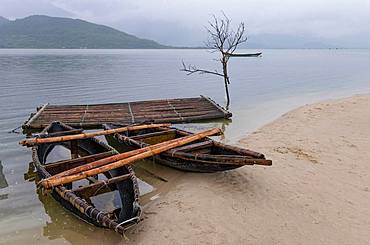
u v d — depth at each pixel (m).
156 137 13.09
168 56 136.00
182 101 22.28
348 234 7.43
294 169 10.92
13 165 12.24
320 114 19.23
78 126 16.89
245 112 21.39
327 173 10.61
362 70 58.94
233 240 7.23
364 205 8.64
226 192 9.42
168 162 11.18
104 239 7.55
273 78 44.28
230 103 25.05
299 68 64.69
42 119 17.64
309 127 16.30
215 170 10.34
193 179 10.45
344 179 10.17
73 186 10.21
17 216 8.60
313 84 37.56
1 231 7.93
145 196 9.55
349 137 14.42
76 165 9.97
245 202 8.84
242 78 44.47
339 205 8.64
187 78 44.66
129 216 7.54
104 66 66.94
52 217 8.53
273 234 7.43
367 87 35.19
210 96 28.81
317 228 7.66
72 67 61.47
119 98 28.03
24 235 7.77
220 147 11.09
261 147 13.30
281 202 8.81
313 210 8.42
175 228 7.73
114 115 18.56
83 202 7.42
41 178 9.53
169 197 9.30
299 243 7.12
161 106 20.83
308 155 12.22
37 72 49.56
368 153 12.38
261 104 24.52
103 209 8.52
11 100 26.09
